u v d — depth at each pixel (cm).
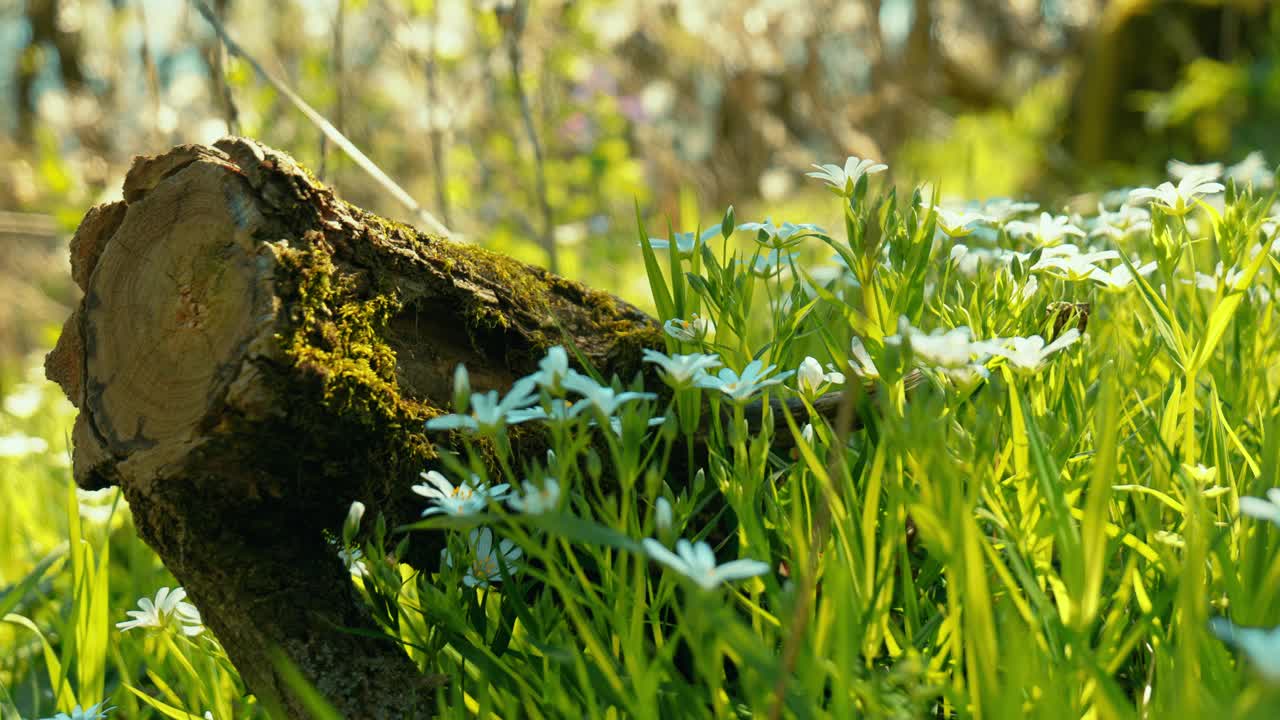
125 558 78
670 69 213
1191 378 54
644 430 48
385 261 56
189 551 54
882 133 236
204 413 53
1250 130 183
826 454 56
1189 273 66
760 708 45
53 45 158
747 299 57
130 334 55
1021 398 52
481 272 59
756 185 218
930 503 46
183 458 53
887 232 56
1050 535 49
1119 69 209
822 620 46
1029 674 46
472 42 116
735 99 225
